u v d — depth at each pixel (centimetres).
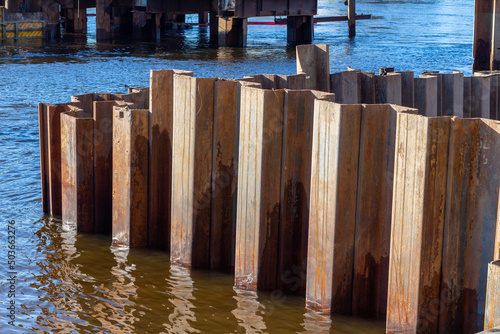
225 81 845
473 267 690
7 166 1377
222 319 775
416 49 3575
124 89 2331
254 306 802
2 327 746
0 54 3125
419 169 655
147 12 3822
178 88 861
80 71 2703
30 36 3775
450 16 5750
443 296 685
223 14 3684
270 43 3925
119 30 4344
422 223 659
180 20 4938
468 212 680
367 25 4959
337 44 3806
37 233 1020
